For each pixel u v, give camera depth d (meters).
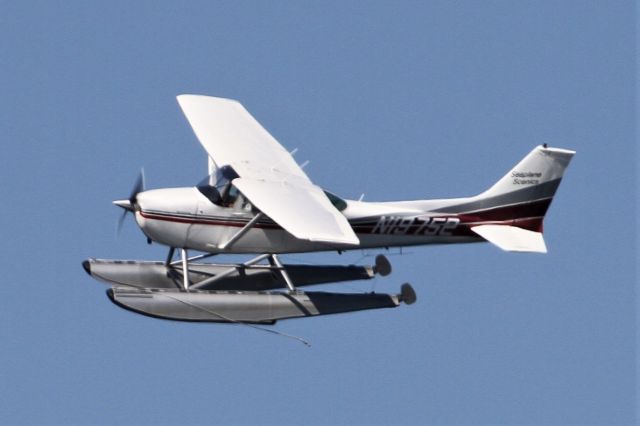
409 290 80.56
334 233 70.75
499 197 83.12
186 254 78.56
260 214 77.94
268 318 77.75
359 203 80.69
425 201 82.00
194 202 77.50
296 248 80.00
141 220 77.12
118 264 80.56
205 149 81.25
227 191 77.94
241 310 77.00
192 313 75.69
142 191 77.25
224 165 78.94
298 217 72.00
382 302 80.44
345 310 79.50
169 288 78.94
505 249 80.38
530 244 81.69
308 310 78.62
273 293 78.38
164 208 76.94
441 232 82.50
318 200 75.50
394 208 81.00
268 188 75.81
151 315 74.62
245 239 78.56
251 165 79.38
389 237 81.50
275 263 81.12
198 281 82.06
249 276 83.00
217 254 79.19
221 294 76.69
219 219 77.88
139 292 74.50
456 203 82.31
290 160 82.38
